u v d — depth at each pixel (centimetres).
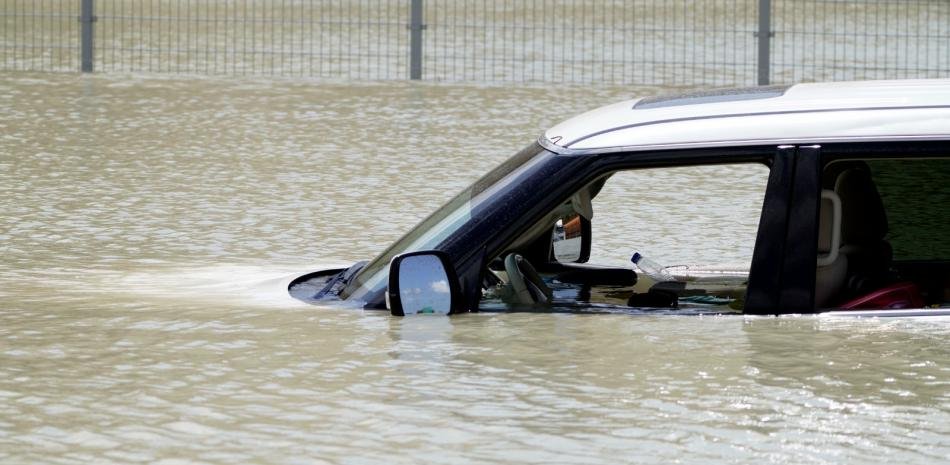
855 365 1288
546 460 1105
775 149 1413
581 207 1573
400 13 8606
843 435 1143
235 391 1259
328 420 1189
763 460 1101
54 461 1117
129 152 4128
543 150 1498
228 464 1103
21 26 7769
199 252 2708
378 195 3484
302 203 3359
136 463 1110
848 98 1452
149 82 5859
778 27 8056
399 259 1465
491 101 5428
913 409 1191
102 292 1666
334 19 8275
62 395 1256
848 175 1527
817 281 1470
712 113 1453
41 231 2938
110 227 3002
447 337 1390
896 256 1689
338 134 4541
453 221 1513
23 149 4150
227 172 3812
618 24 8219
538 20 8388
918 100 1436
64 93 5475
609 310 1495
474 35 7594
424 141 4412
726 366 1290
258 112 5028
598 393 1234
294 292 1641
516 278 1515
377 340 1386
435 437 1152
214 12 8406
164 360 1347
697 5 9100
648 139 1437
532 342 1369
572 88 5875
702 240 2706
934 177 1666
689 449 1121
